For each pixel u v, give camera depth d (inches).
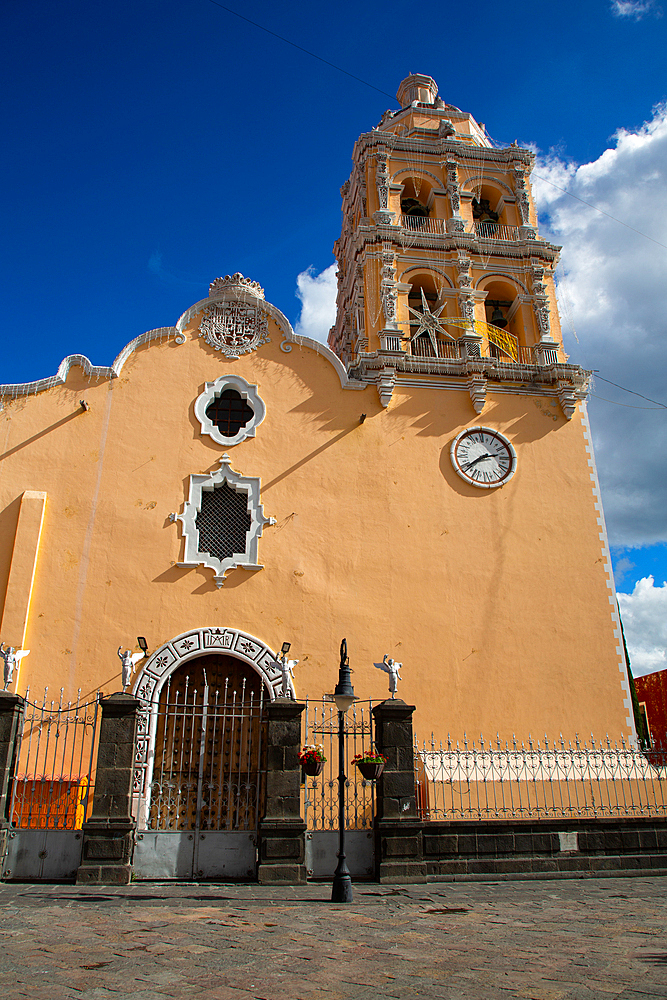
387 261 925.2
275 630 719.1
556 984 255.6
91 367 786.8
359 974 270.7
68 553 713.0
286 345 838.5
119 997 242.5
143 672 675.4
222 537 757.9
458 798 643.5
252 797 664.4
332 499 780.0
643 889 491.2
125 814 497.0
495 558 788.6
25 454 743.7
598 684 753.6
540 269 961.5
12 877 494.3
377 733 540.7
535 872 538.0
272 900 431.8
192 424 786.2
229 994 246.4
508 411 859.4
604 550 812.6
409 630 742.5
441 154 1026.1
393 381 839.1
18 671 660.1
